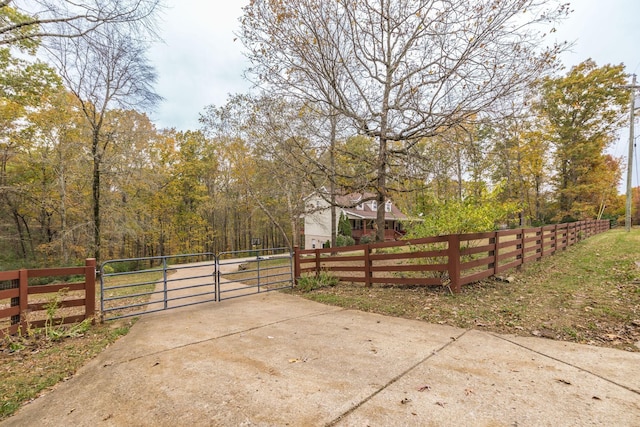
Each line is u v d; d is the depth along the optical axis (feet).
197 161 87.86
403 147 32.45
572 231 40.73
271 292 25.95
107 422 7.64
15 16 25.81
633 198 104.06
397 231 92.07
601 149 74.90
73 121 47.80
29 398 9.11
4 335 13.79
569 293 18.04
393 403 7.99
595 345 11.47
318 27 26.81
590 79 70.69
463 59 23.50
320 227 92.58
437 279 20.15
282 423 7.25
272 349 12.22
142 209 62.34
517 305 16.71
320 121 35.88
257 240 91.61
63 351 12.98
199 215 95.40
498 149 39.86
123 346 13.39
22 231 63.98
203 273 46.24
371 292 22.31
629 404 7.64
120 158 47.88
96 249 47.39
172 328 15.89
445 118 25.57
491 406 7.73
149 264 82.89
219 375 9.98
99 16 23.49
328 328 14.85
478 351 11.36
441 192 33.73
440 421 7.18
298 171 33.22
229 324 16.25
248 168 63.82
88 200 53.06
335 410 7.73
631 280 18.72
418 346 12.03
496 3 21.70
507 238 45.73
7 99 42.34
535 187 84.33
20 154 46.44
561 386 8.62
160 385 9.45
